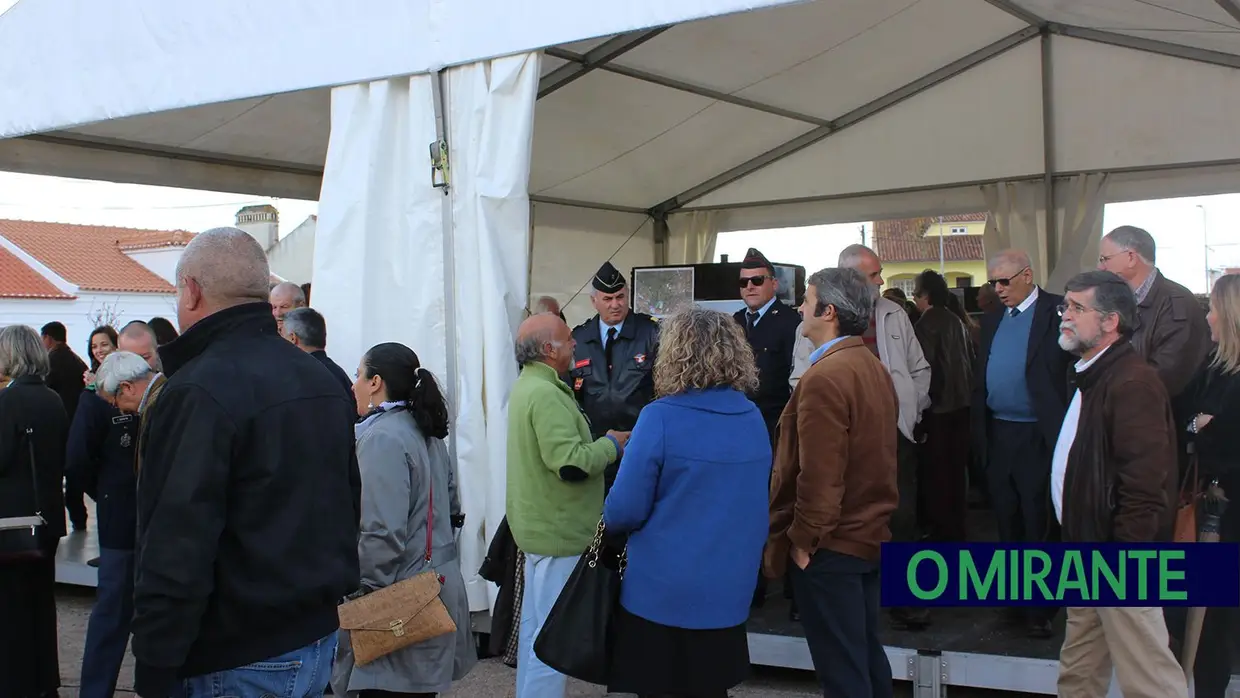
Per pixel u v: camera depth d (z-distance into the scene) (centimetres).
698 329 272
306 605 209
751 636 418
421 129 441
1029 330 410
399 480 301
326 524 214
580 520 338
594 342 448
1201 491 291
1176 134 676
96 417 385
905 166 800
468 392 428
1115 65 667
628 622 267
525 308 425
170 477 195
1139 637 277
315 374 223
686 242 939
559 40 394
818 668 301
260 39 477
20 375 404
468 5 422
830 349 304
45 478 401
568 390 348
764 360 464
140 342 412
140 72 506
